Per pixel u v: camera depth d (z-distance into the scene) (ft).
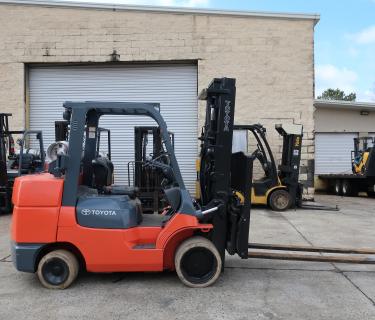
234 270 18.70
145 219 18.19
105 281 17.01
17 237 15.98
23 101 45.85
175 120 46.26
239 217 17.47
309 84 45.27
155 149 35.40
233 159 19.01
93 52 45.50
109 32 45.44
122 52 45.44
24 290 16.11
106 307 14.42
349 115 68.23
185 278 16.33
